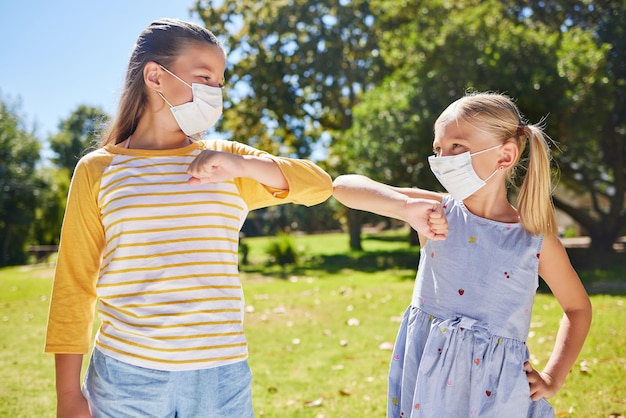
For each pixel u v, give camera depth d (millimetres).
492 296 2076
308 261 17844
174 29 1927
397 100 12969
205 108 1895
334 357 5391
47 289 11672
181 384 1748
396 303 8211
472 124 2107
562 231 27469
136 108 1961
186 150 1930
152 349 1739
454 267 2121
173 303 1761
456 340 2043
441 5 14430
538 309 7348
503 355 2047
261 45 21453
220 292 1816
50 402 4316
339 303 8430
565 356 2139
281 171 1936
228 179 1820
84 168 1885
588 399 3998
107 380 1764
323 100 22047
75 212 1853
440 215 1980
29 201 26062
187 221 1823
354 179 2236
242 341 1855
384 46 14898
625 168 16141
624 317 6719
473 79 12039
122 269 1786
